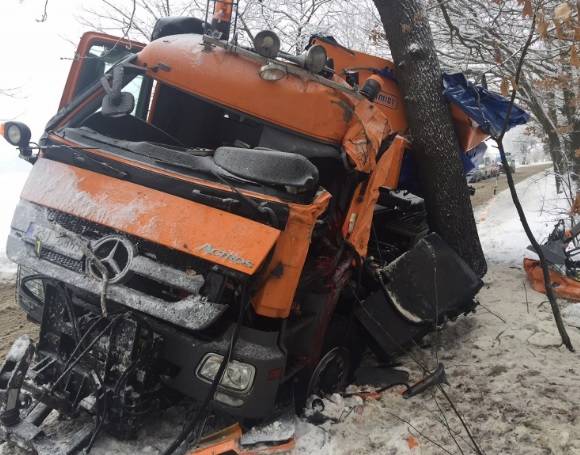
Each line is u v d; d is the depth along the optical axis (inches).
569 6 149.0
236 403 122.3
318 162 162.2
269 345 125.2
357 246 169.6
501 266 325.7
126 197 133.6
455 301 195.5
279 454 132.3
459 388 172.2
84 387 126.3
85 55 187.6
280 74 156.3
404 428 146.6
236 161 135.3
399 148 231.8
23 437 121.2
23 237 140.2
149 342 123.1
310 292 151.0
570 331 212.2
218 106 163.3
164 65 165.0
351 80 197.8
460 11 333.4
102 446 130.6
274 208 126.0
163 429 141.1
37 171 147.3
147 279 130.7
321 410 149.6
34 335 215.2
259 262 118.3
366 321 178.9
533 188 692.7
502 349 198.5
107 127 171.6
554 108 409.7
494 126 242.2
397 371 184.4
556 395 161.0
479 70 366.9
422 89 242.1
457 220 251.0
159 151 142.6
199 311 119.4
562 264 254.5
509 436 141.6
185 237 123.7
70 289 135.6
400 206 236.4
